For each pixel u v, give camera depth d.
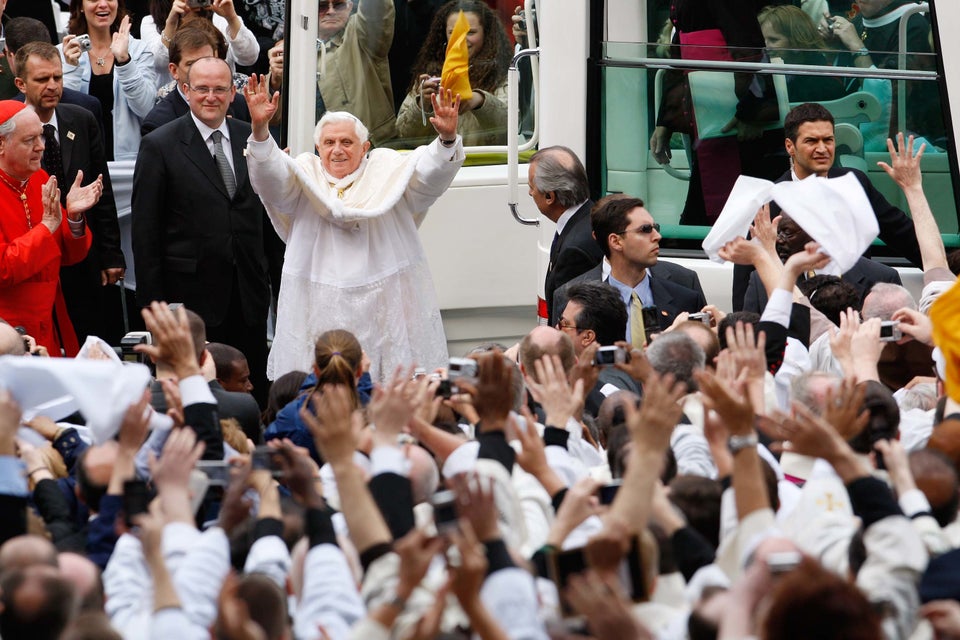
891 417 16.42
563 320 23.33
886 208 26.70
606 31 27.91
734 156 27.66
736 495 13.77
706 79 27.64
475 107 31.56
